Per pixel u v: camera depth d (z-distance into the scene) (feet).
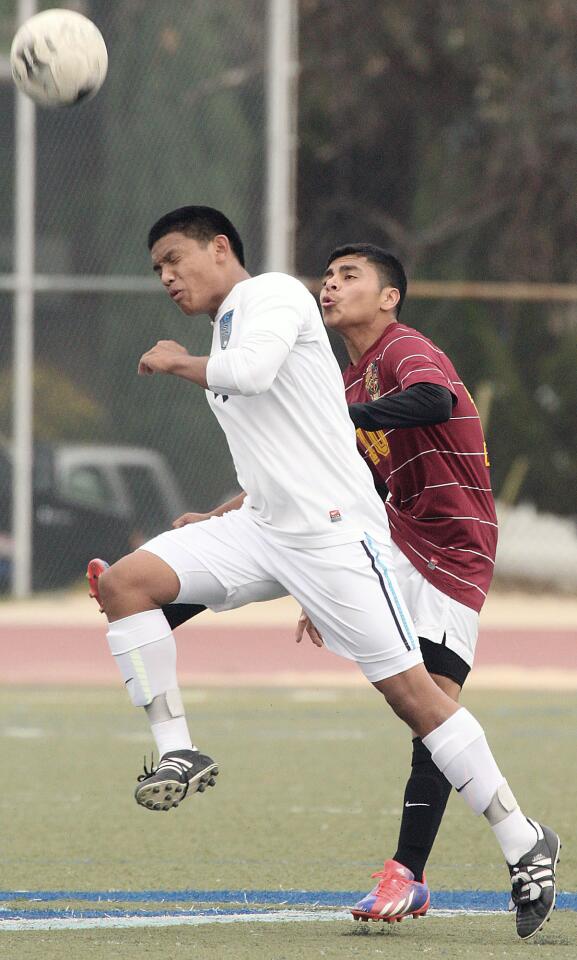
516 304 270.46
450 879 72.02
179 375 58.13
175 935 58.75
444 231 280.10
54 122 217.15
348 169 288.10
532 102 273.95
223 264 60.64
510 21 276.41
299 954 54.95
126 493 213.66
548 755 112.16
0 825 86.12
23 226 196.24
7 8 222.89
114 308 220.84
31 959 54.03
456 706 59.00
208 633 182.60
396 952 55.52
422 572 62.64
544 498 255.09
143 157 217.36
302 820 88.07
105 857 77.10
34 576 207.31
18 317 195.93
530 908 57.98
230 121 215.31
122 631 59.21
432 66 282.97
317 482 58.65
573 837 81.87
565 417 258.16
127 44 219.00
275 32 198.08
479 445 63.05
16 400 196.65
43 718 130.21
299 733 123.44
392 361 62.03
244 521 60.44
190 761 57.82
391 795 96.58
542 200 276.00
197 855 77.71
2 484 207.10
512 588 241.14
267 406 58.80
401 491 63.93
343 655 59.47
